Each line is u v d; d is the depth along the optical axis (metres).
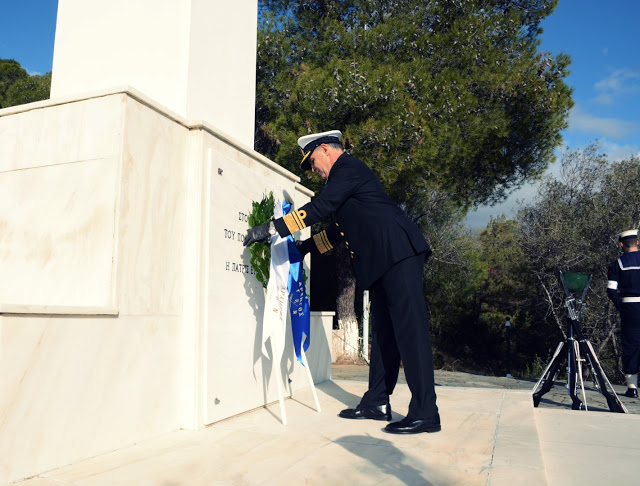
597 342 13.84
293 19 11.13
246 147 3.56
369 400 3.30
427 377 2.92
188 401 2.89
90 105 2.68
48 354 2.08
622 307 6.41
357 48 10.14
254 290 3.55
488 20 10.30
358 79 8.74
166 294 2.83
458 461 2.31
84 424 2.25
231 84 3.80
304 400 3.99
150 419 2.66
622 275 6.42
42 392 2.04
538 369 16.14
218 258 3.12
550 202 14.89
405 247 2.96
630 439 3.02
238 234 3.37
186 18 3.34
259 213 3.56
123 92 2.59
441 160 9.47
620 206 13.96
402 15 10.81
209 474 2.10
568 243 14.28
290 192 4.36
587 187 14.59
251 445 2.57
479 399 4.12
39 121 2.81
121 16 3.47
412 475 2.11
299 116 9.09
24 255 2.75
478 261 19.64
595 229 13.98
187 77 3.29
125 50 3.44
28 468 1.97
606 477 2.28
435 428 2.91
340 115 8.93
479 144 10.11
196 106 3.37
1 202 2.85
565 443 2.91
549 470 2.39
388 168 8.81
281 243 3.22
